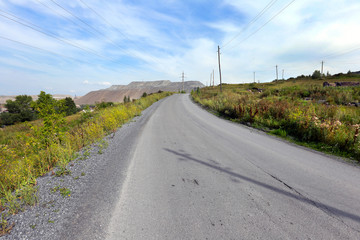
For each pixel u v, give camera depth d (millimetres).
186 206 2133
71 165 3342
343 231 1764
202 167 3367
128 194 2385
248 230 1751
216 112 13312
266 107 9367
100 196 2334
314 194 2465
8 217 1911
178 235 1667
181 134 6199
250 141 5430
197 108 16500
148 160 3697
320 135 5262
